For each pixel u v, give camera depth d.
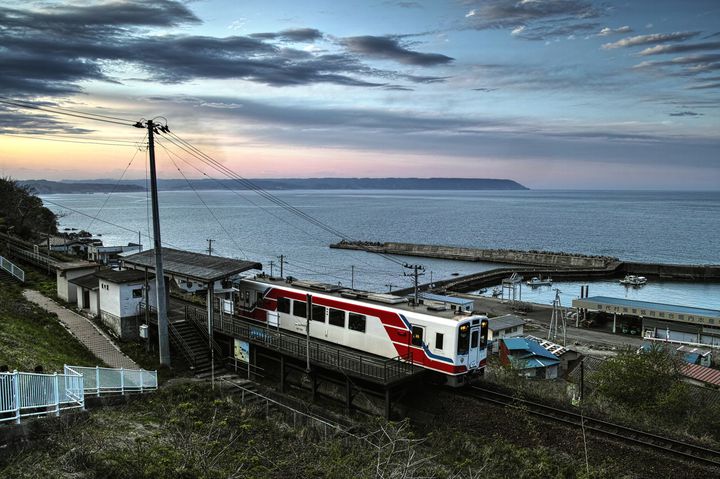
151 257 29.77
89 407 16.69
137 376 19.62
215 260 27.59
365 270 98.38
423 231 172.75
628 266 100.31
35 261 41.72
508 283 75.31
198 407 18.95
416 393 22.11
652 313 54.03
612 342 50.31
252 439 16.25
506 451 16.95
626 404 22.69
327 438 17.42
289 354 23.44
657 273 98.06
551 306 66.88
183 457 13.34
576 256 106.62
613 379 24.28
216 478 12.46
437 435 18.69
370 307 23.66
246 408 19.50
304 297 26.77
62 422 14.25
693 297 81.25
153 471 12.12
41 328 26.36
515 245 141.50
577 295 80.81
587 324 58.81
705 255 123.75
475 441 17.78
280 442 16.62
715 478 15.00
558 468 15.68
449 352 20.86
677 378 25.55
